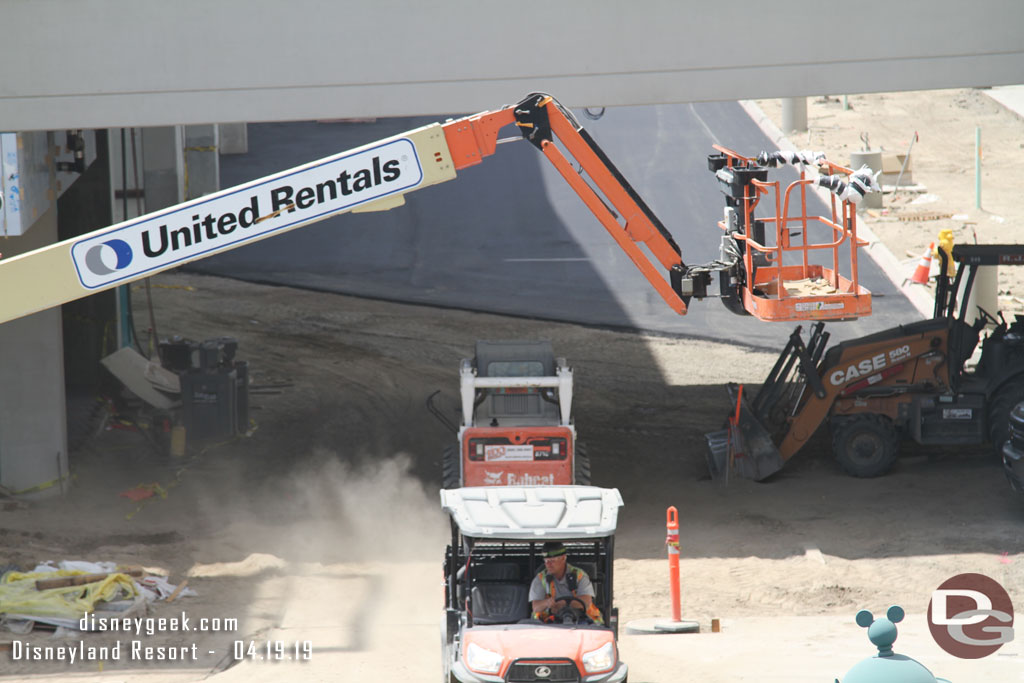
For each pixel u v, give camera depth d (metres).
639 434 86.38
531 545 41.59
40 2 59.53
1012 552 62.56
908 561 62.06
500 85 61.22
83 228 91.81
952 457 79.31
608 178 51.41
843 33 60.84
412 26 60.53
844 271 118.44
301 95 61.16
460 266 129.88
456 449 73.81
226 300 121.75
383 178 48.25
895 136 169.38
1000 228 128.75
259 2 60.09
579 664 36.97
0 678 46.62
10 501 71.94
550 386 66.06
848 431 75.38
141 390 87.81
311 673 46.81
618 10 60.44
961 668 42.84
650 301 117.38
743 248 57.44
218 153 163.12
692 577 61.44
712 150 163.00
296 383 98.44
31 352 72.50
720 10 60.53
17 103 60.34
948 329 74.62
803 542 65.50
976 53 61.00
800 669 43.56
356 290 123.94
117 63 60.38
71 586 55.62
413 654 50.09
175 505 73.50
